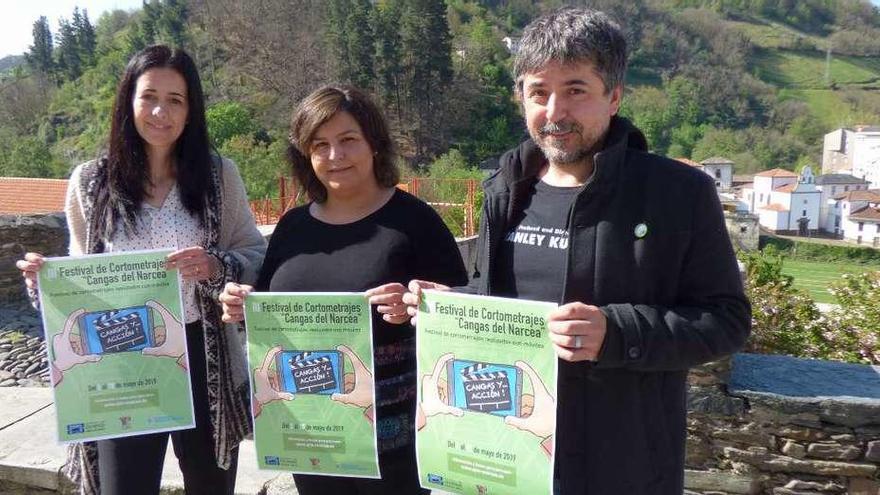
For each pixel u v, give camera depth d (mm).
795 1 140000
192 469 2512
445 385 1892
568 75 1693
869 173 84500
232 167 2553
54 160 50594
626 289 1688
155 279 2297
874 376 3113
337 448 2195
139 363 2316
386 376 2223
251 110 51938
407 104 54844
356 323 2125
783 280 5711
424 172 44625
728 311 1665
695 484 3055
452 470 1906
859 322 4953
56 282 2244
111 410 2312
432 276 2229
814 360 3350
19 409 4020
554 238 1790
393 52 54281
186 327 2412
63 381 2279
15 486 3312
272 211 13453
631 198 1699
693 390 3014
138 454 2371
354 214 2289
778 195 73625
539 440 1766
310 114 2168
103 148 2439
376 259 2182
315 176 2330
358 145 2193
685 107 94062
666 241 1674
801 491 2912
